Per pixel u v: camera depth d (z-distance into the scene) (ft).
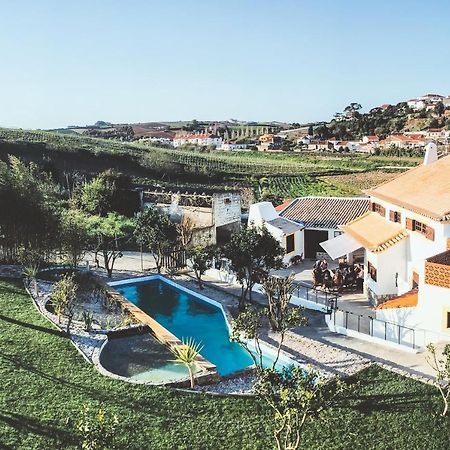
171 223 142.92
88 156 349.00
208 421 63.57
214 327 108.58
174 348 87.30
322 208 171.12
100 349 86.02
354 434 61.62
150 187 248.52
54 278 126.93
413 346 87.61
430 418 64.59
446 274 84.23
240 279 111.45
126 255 165.58
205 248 156.35
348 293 124.67
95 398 66.80
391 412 65.87
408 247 112.27
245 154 556.92
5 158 298.15
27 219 127.54
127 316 106.22
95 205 211.20
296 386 53.36
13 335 85.46
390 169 402.52
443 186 112.16
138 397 67.62
